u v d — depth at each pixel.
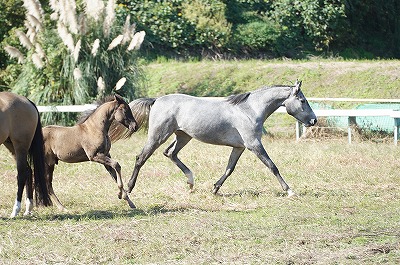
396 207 12.41
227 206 12.82
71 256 9.52
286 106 13.89
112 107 12.80
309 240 10.13
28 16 23.45
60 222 11.56
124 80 22.66
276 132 23.19
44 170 12.38
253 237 10.39
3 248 9.88
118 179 12.70
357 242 10.05
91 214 12.13
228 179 15.29
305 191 13.99
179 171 16.23
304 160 17.36
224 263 9.15
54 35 23.84
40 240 10.34
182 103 13.77
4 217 12.12
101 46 23.67
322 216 11.72
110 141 13.21
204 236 10.44
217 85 26.83
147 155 13.78
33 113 12.34
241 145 13.74
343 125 22.44
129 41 24.05
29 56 24.14
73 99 23.64
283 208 12.44
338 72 26.77
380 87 25.69
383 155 17.81
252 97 13.85
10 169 17.14
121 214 12.13
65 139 12.84
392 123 22.25
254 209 12.55
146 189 14.29
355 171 15.77
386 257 9.25
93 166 17.09
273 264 9.05
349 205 12.63
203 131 13.64
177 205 12.79
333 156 17.56
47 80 23.94
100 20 23.75
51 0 23.33
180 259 9.40
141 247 9.88
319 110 21.52
